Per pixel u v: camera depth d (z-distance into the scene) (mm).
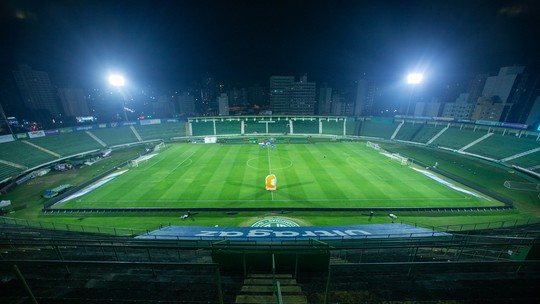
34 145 56656
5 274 8883
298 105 151125
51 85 141875
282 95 149625
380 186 37906
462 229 26016
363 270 9914
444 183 39375
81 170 48469
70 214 30547
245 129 90812
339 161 51469
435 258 14438
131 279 8547
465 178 42125
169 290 7895
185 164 49906
